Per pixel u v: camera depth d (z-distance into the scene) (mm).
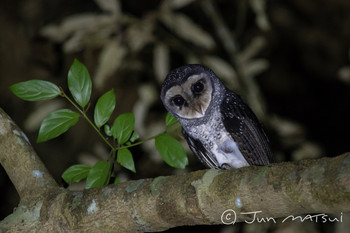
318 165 4402
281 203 4570
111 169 6453
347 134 14039
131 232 5352
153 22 10633
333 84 14672
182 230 12758
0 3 13773
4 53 13547
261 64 11867
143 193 5211
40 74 13469
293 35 14867
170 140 6148
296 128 11609
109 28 10594
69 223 5430
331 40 14617
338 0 14430
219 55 13211
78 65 5930
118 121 6129
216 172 5008
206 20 13547
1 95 13438
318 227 10438
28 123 11367
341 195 4195
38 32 13594
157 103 12648
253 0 11383
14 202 12867
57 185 5848
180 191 5055
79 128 12930
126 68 12547
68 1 13820
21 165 6000
